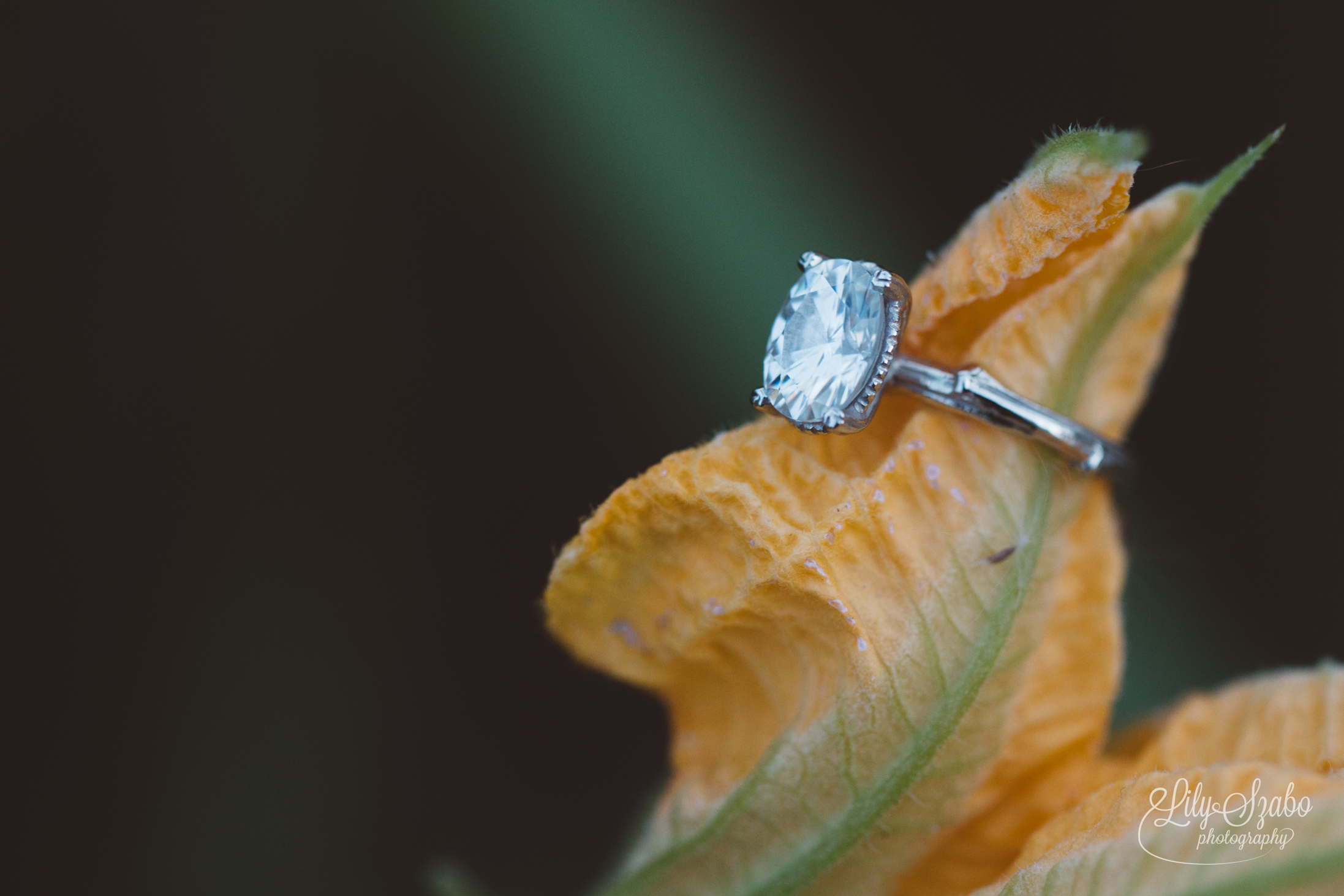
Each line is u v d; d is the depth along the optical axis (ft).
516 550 0.75
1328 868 0.54
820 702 0.59
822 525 0.59
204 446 0.74
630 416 0.75
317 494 0.74
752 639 0.60
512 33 0.73
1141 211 0.59
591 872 0.74
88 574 0.72
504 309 0.76
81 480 0.73
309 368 0.75
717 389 0.74
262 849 0.71
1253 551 0.72
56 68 0.73
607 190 0.74
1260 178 0.73
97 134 0.74
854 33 0.75
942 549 0.59
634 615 0.61
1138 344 0.62
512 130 0.74
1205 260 0.74
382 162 0.75
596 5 0.73
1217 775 0.57
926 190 0.74
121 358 0.73
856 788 0.59
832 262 0.61
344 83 0.75
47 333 0.73
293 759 0.72
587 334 0.75
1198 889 0.55
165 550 0.73
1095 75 0.74
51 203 0.73
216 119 0.74
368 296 0.75
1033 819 0.61
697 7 0.74
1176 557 0.72
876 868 0.60
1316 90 0.73
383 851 0.72
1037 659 0.61
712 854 0.60
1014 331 0.60
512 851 0.74
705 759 0.62
